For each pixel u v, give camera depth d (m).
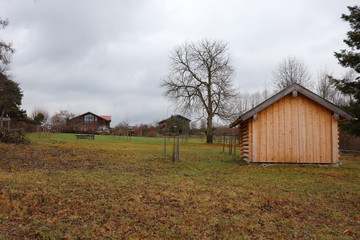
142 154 18.47
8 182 8.15
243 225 5.25
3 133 19.67
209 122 37.88
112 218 5.49
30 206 6.05
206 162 15.44
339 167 12.68
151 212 5.86
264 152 13.20
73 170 11.52
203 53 38.19
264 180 9.75
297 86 12.99
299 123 13.27
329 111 13.34
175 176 10.57
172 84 37.78
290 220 5.58
